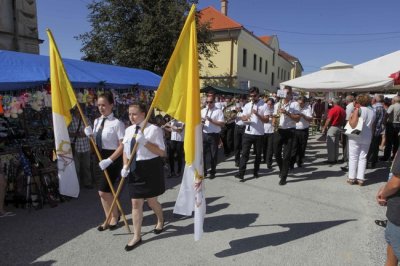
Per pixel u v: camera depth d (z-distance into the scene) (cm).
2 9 1126
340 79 906
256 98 687
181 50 377
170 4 1559
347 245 403
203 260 370
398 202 250
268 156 823
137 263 363
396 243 253
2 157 545
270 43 3431
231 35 2345
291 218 490
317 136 1537
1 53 634
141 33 1562
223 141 1015
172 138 732
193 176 406
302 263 362
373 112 649
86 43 1748
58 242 413
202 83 2450
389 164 876
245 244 408
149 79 1068
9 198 547
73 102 461
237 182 694
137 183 393
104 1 1667
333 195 600
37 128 694
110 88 817
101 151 454
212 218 492
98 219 489
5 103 567
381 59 966
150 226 464
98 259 372
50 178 556
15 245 405
